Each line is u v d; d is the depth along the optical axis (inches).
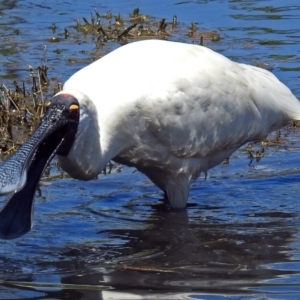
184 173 495.2
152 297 370.0
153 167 495.5
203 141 493.4
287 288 379.2
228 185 525.7
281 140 589.3
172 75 477.7
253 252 426.9
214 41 767.7
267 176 535.5
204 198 508.7
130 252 429.7
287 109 527.8
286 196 508.1
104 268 407.8
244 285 383.2
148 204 498.0
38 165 428.5
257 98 510.3
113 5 901.2
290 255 422.9
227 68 502.3
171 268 406.6
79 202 494.9
